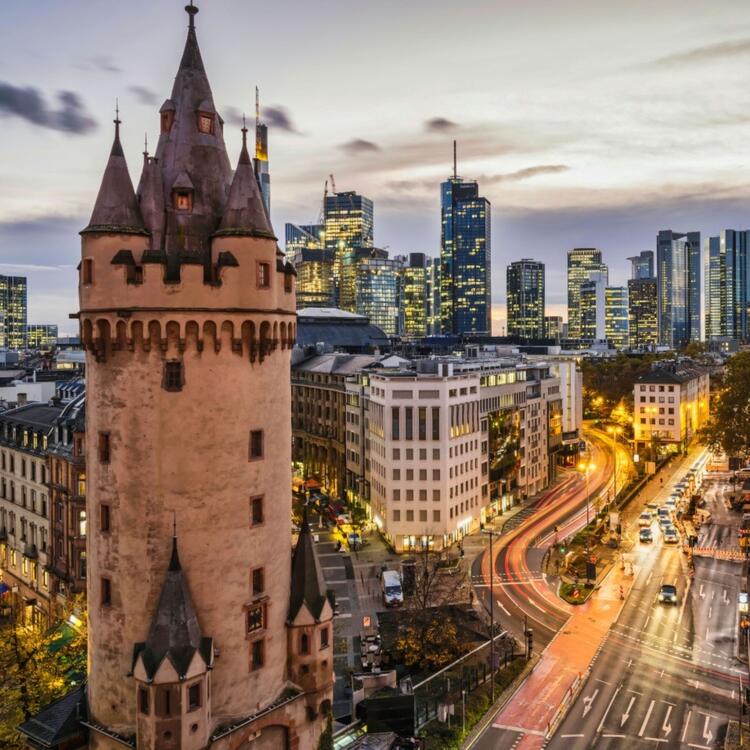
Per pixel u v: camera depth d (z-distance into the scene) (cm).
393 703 6172
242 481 3894
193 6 4112
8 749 5025
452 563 11431
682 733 6512
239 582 3891
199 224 3928
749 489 15538
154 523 3703
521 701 7150
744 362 15962
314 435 17475
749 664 7906
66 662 6544
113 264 3653
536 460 17075
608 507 15150
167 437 3700
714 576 11038
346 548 12519
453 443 12744
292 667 4238
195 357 3728
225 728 3797
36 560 9281
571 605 9894
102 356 3766
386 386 12462
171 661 3525
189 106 4031
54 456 8700
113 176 3756
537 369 17638
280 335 4056
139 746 3594
